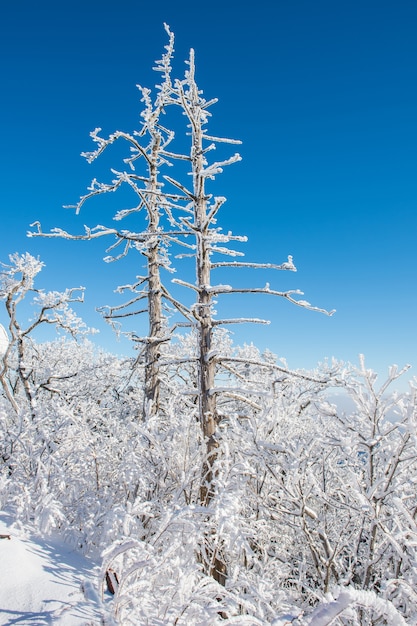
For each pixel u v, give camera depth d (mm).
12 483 5141
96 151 8469
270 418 5742
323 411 4992
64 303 11844
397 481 4672
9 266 10969
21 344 11219
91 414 8539
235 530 3889
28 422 6336
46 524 4250
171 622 2920
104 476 6516
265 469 5387
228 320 6930
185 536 4391
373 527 4488
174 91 7918
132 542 2920
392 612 2152
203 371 6824
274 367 6328
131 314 9930
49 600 2873
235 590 4008
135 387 12906
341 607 2141
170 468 5949
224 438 6070
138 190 8000
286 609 4012
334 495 6289
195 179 7617
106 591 3236
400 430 4773
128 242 9633
